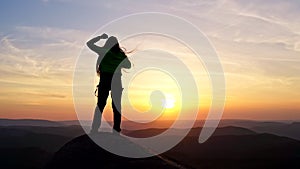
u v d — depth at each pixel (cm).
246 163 8831
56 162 1005
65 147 1064
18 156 9525
